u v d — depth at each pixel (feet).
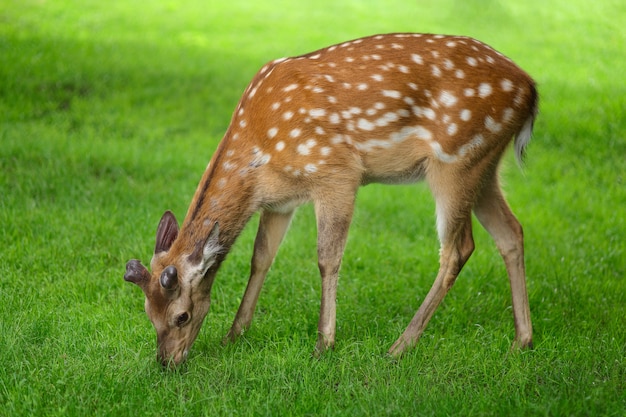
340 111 29.12
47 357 28.27
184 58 79.97
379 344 30.12
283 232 31.30
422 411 24.44
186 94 68.44
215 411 24.68
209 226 28.63
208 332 31.14
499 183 31.12
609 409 24.31
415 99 29.17
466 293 35.94
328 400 25.55
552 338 30.58
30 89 65.36
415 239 44.16
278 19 99.71
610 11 93.81
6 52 74.64
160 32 91.61
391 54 29.58
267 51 83.66
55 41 81.71
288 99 29.19
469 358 28.50
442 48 29.60
